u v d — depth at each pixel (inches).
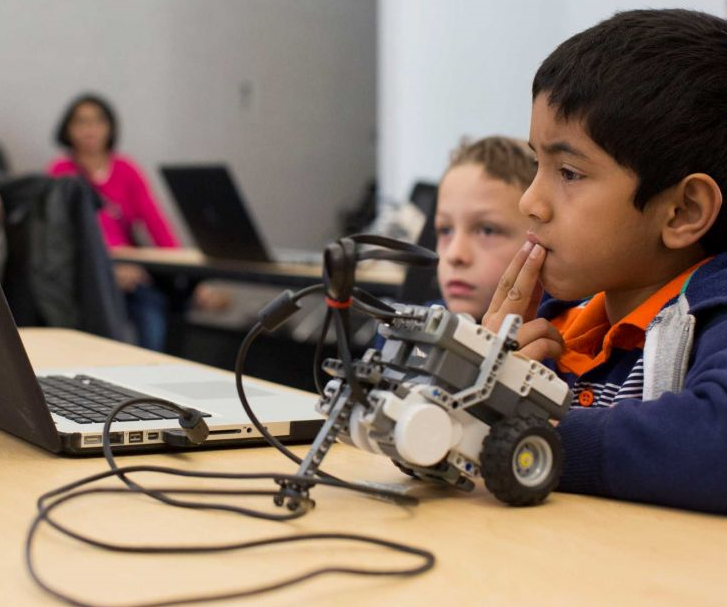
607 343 40.6
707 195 37.2
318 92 268.5
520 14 185.3
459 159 75.0
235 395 44.5
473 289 72.9
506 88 189.0
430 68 203.6
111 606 21.1
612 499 31.3
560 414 30.4
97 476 30.5
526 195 38.6
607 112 36.0
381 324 31.0
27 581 22.9
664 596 22.4
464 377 29.0
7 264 121.0
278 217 264.8
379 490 29.9
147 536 26.4
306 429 39.2
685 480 29.8
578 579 23.4
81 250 121.8
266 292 249.8
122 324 126.3
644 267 38.7
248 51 258.2
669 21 37.7
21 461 35.4
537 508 30.0
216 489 31.0
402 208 133.0
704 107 36.8
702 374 32.2
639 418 30.9
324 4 267.7
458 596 22.1
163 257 166.9
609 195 36.8
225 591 22.2
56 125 227.6
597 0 166.1
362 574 23.4
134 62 243.6
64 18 234.5
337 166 272.7
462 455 29.6
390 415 28.3
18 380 34.2
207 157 254.4
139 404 40.6
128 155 243.9
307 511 29.0
